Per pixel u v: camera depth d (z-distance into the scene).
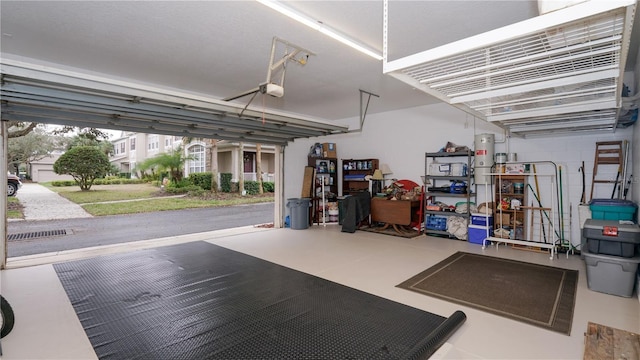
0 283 3.65
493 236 5.79
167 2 2.88
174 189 16.08
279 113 5.23
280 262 4.72
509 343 2.49
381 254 5.16
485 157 5.74
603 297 3.37
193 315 2.96
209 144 17.39
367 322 2.82
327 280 3.92
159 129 5.45
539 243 5.14
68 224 8.56
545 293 3.49
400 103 6.89
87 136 15.39
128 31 3.46
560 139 5.36
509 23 3.24
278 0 2.78
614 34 1.96
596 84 3.01
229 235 6.82
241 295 3.45
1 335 2.57
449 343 2.48
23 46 3.83
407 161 7.37
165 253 5.26
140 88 3.74
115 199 14.05
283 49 3.96
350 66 4.56
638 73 3.83
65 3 2.88
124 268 4.42
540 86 2.89
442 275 4.09
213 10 3.03
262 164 19.78
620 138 4.82
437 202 6.75
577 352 2.36
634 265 3.31
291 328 2.71
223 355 2.31
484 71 2.68
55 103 3.85
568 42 2.10
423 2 2.84
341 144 8.75
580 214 4.73
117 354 2.33
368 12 3.02
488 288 3.64
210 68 4.67
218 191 16.56
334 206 8.33
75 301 3.28
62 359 2.27
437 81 2.97
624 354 2.02
